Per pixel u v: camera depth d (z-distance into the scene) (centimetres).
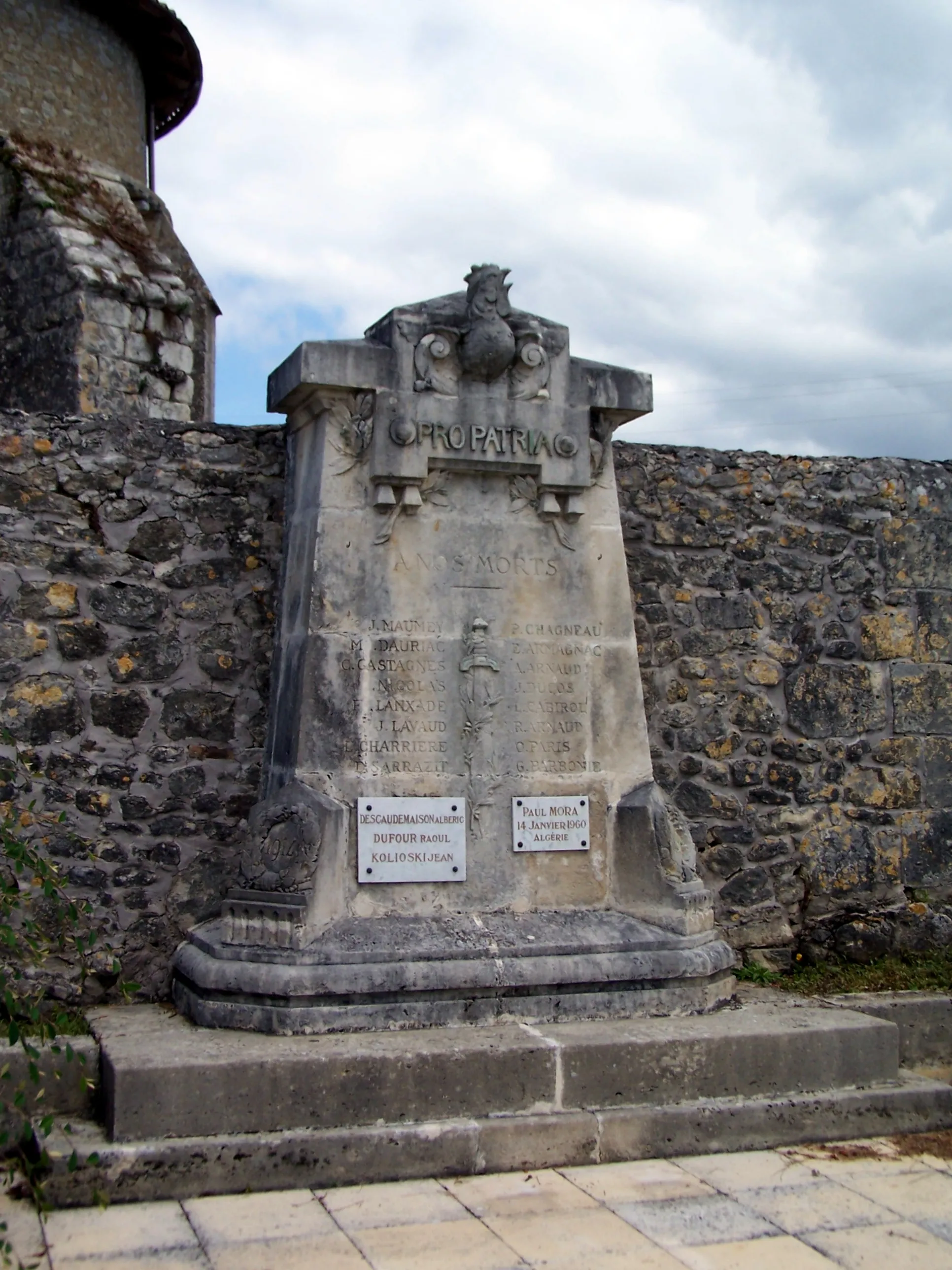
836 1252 380
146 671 558
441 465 538
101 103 1291
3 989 405
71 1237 376
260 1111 425
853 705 661
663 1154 457
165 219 1316
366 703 521
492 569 545
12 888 427
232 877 559
